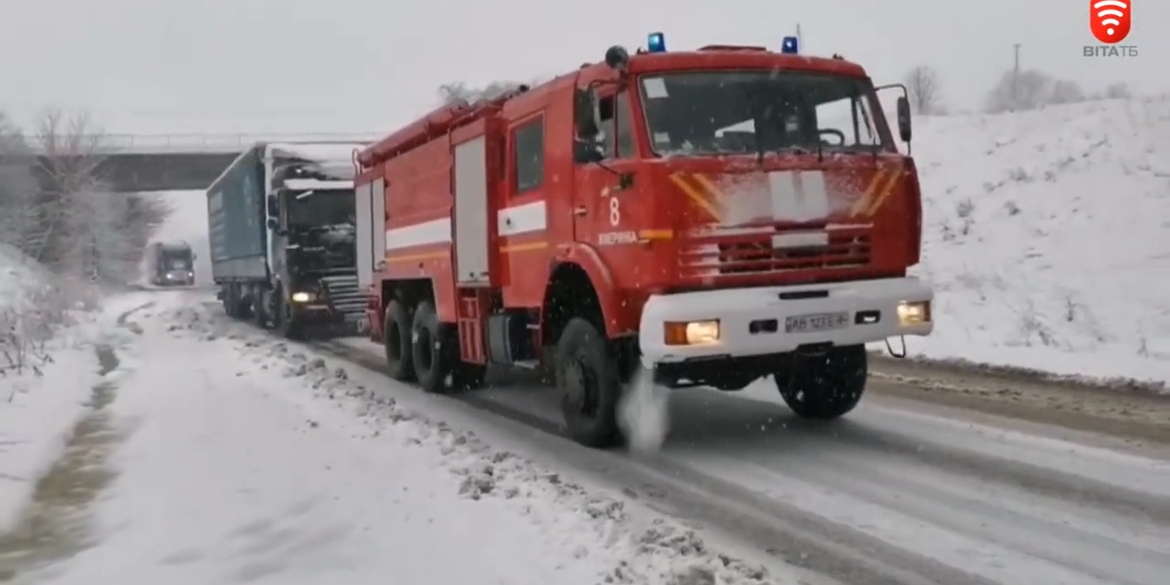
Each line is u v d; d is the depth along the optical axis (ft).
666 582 15.20
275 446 26.84
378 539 18.16
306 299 66.54
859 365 28.40
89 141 167.73
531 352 31.76
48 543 19.13
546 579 15.64
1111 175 64.34
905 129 26.50
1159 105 75.10
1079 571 15.93
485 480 21.57
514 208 30.99
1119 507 19.27
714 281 23.40
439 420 32.40
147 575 16.75
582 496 20.52
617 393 26.35
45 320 64.44
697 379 25.73
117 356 54.90
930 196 74.90
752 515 19.79
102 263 178.60
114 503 21.76
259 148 73.87
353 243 67.41
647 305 23.15
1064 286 49.88
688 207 23.30
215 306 118.83
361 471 23.47
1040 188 67.21
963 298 52.95
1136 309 43.62
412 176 40.86
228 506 20.81
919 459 23.94
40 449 27.17
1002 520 18.78
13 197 156.87
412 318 43.34
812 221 24.21
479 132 32.94
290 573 16.52
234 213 89.25
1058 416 28.14
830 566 16.56
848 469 23.31
